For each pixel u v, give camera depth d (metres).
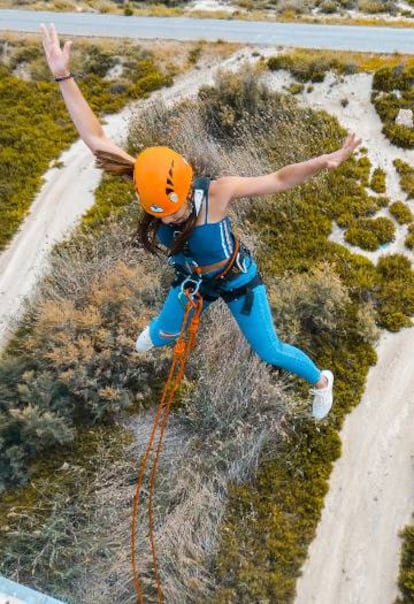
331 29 25.88
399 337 11.27
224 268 4.87
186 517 8.67
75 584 8.34
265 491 9.14
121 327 10.80
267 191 4.30
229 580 8.22
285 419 9.73
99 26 28.28
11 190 16.72
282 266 12.80
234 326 10.55
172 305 5.46
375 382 10.60
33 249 14.84
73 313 10.88
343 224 13.77
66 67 4.56
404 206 14.17
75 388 10.27
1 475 9.74
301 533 8.72
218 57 23.73
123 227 14.05
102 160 4.55
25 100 20.72
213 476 9.18
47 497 9.38
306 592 8.25
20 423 9.95
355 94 19.03
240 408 9.70
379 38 24.55
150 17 29.23
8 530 9.05
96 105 21.02
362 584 8.27
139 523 8.73
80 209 15.88
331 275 11.43
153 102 19.52
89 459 9.77
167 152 4.26
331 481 9.34
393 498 9.08
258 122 17.19
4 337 12.35
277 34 25.81
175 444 9.75
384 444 9.71
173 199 4.23
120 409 10.38
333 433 9.76
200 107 17.94
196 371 10.54
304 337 11.05
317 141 16.58
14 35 25.75
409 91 18.34
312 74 20.05
